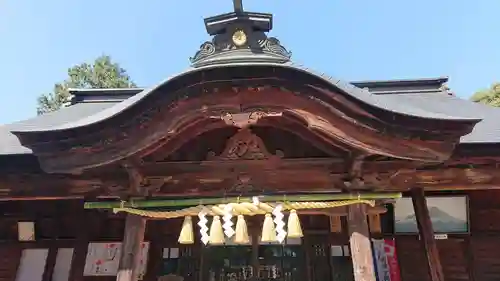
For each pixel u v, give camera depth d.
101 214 8.70
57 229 8.73
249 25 6.46
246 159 5.64
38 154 5.27
